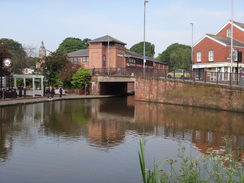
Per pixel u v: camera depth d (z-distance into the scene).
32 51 61.69
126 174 7.83
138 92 37.16
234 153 10.02
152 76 35.69
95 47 60.81
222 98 25.33
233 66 36.69
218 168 6.26
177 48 93.06
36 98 34.00
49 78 48.84
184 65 76.62
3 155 9.41
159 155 9.75
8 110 22.28
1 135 12.50
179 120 18.59
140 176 7.69
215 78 27.33
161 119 19.03
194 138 12.78
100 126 15.66
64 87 49.56
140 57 68.62
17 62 51.62
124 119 18.83
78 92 47.09
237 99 23.81
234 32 41.16
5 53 32.03
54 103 30.58
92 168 8.29
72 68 48.72
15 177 7.46
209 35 38.66
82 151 10.11
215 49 37.69
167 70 33.59
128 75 41.69
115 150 10.34
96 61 60.84
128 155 9.70
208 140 12.35
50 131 13.70
